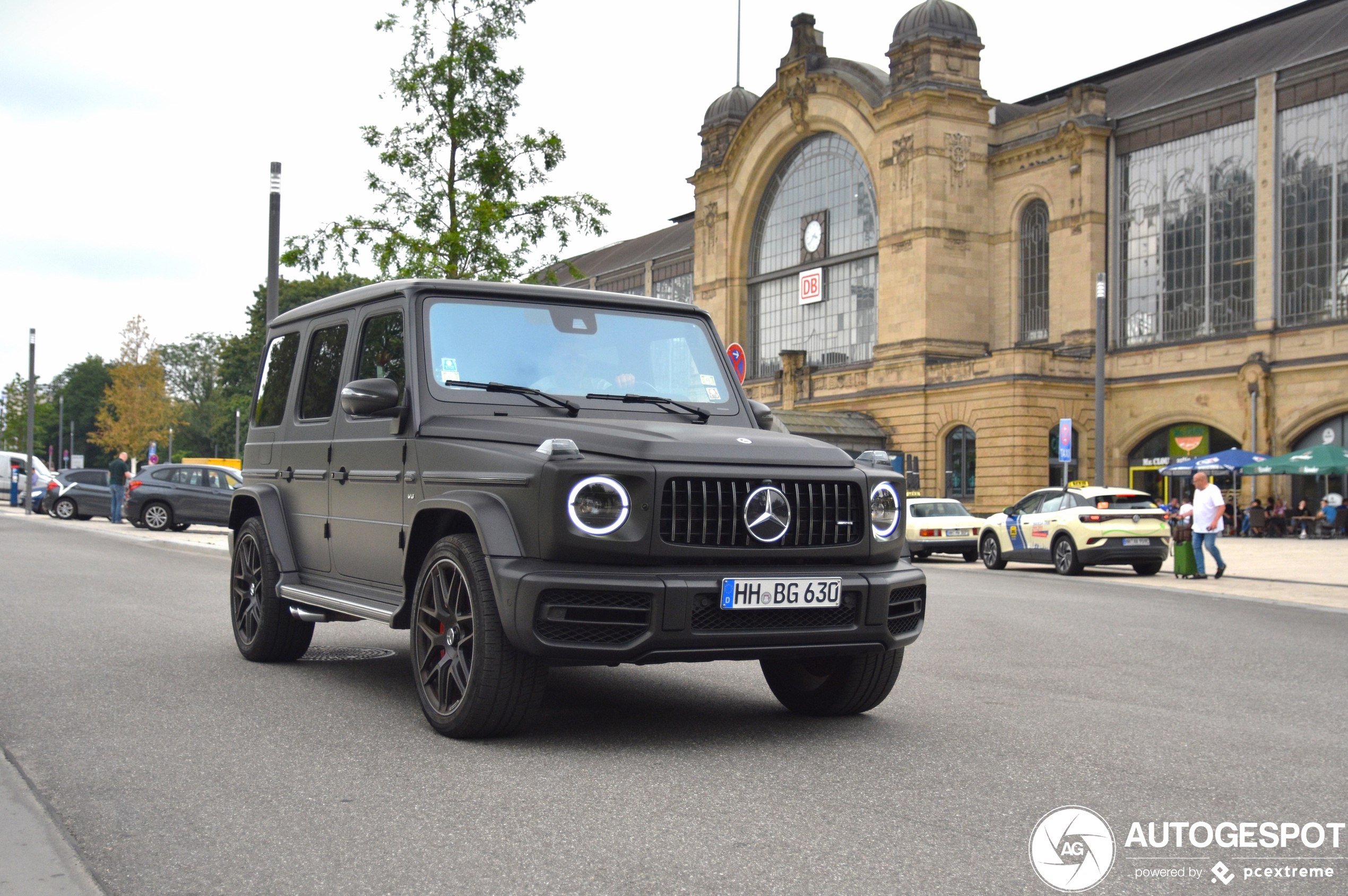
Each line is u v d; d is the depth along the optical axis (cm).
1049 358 4466
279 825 404
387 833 395
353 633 968
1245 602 1581
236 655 809
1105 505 2217
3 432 10569
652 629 503
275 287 2273
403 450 611
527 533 518
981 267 5044
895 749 537
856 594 546
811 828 406
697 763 503
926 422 4825
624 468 513
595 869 359
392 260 2158
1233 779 490
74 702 623
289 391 780
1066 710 654
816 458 561
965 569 2467
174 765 488
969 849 386
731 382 686
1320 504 3947
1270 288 4084
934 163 4950
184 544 2314
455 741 539
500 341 637
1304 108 4019
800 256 5738
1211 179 4319
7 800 429
